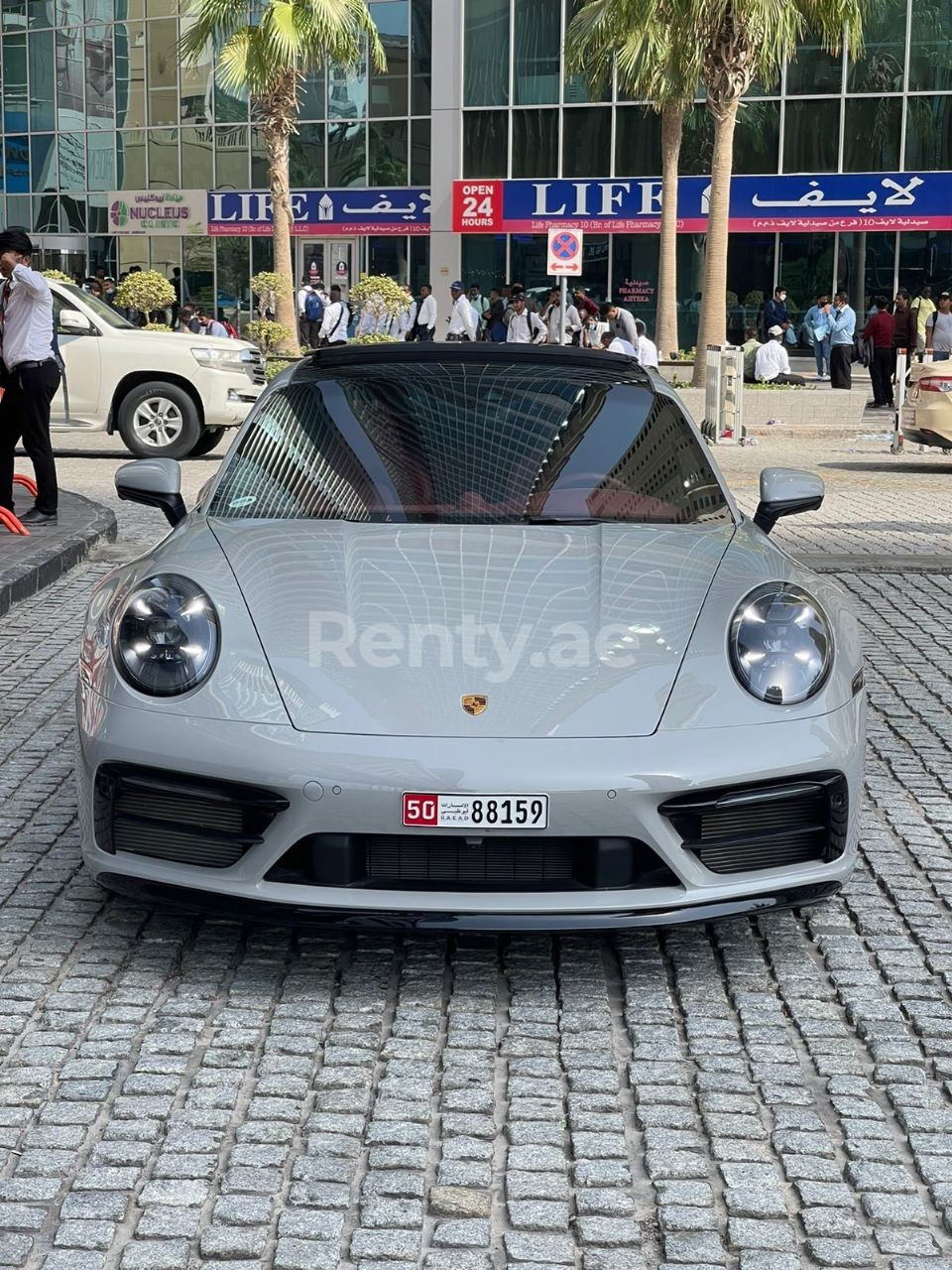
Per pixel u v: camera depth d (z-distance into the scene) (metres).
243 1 27.64
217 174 38.41
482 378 4.50
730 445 17.64
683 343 32.91
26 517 9.67
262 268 38.34
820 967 3.38
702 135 31.94
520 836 2.98
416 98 34.94
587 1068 2.87
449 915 3.01
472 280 34.75
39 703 5.61
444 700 3.07
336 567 3.52
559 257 18.27
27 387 9.24
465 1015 3.10
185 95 38.44
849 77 30.64
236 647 3.22
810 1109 2.71
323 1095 2.74
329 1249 2.24
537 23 32.94
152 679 3.18
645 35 23.67
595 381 4.53
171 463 4.26
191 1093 2.73
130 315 29.45
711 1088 2.79
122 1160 2.49
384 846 3.06
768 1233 2.30
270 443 4.23
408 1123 2.64
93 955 3.36
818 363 26.22
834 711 3.23
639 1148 2.58
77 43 40.12
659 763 3.00
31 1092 2.73
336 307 27.42
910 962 3.40
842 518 11.23
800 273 31.89
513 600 3.39
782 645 3.27
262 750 3.00
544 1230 2.30
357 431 4.22
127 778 3.15
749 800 3.09
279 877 3.08
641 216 32.62
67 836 4.16
